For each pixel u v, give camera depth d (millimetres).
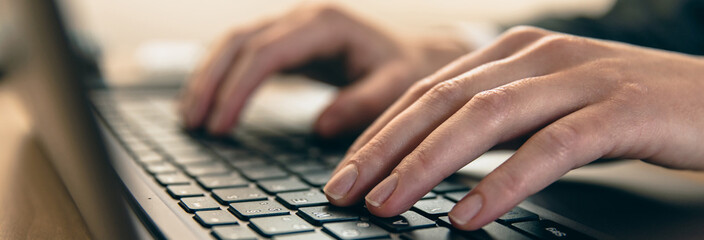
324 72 629
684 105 340
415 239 292
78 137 335
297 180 363
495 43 382
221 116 482
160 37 1247
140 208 307
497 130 325
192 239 287
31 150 450
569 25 742
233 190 342
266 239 288
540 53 357
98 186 300
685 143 337
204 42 1251
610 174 390
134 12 1226
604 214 325
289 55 542
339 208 320
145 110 598
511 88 333
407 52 564
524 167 308
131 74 821
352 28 574
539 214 317
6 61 759
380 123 354
